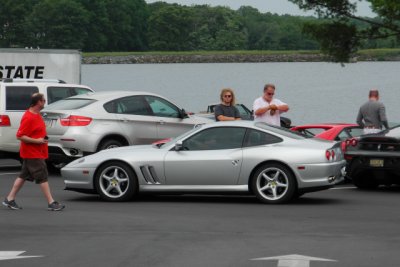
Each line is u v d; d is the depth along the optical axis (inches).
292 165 645.9
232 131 666.8
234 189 657.6
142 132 908.0
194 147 667.4
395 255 434.3
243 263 413.7
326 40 1657.2
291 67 7396.7
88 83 5275.6
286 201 652.1
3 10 7691.9
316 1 1670.8
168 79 5689.0
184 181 663.1
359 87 4677.7
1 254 443.2
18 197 708.0
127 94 914.1
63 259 429.1
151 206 643.5
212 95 4224.9
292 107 3398.1
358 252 442.9
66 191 759.7
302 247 458.6
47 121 880.9
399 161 745.0
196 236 496.7
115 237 494.6
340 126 882.1
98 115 882.8
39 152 615.5
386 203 665.6
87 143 869.2
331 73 6343.5
